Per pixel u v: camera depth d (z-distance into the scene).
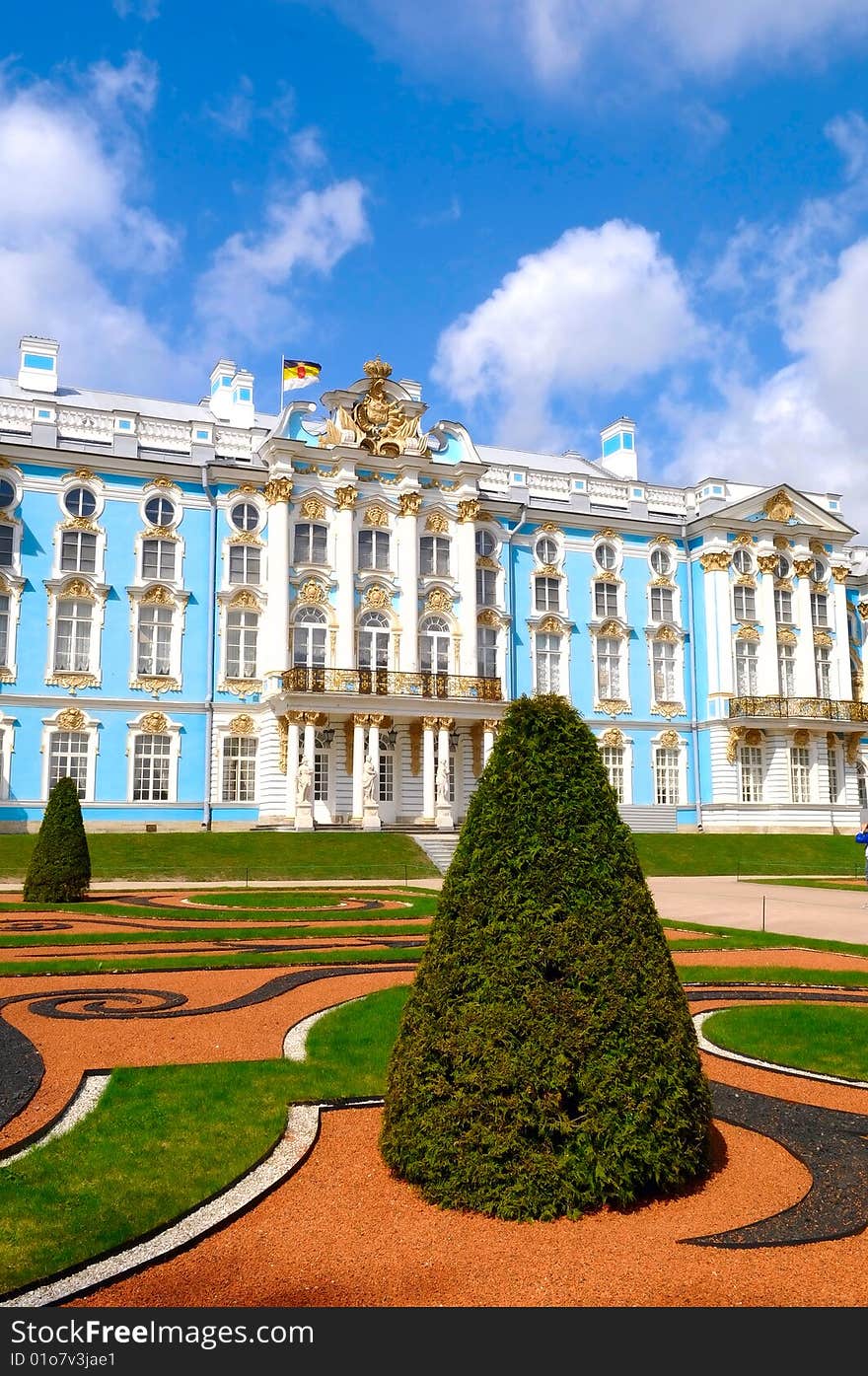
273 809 44.62
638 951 6.86
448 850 40.75
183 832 41.69
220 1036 10.90
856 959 17.31
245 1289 5.46
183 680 45.91
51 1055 9.88
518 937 6.72
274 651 45.91
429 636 49.50
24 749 43.19
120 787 44.50
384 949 17.36
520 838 6.96
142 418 47.59
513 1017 6.56
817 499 61.19
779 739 54.53
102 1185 6.61
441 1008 6.84
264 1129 7.68
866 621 63.91
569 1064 6.48
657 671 55.66
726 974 15.30
